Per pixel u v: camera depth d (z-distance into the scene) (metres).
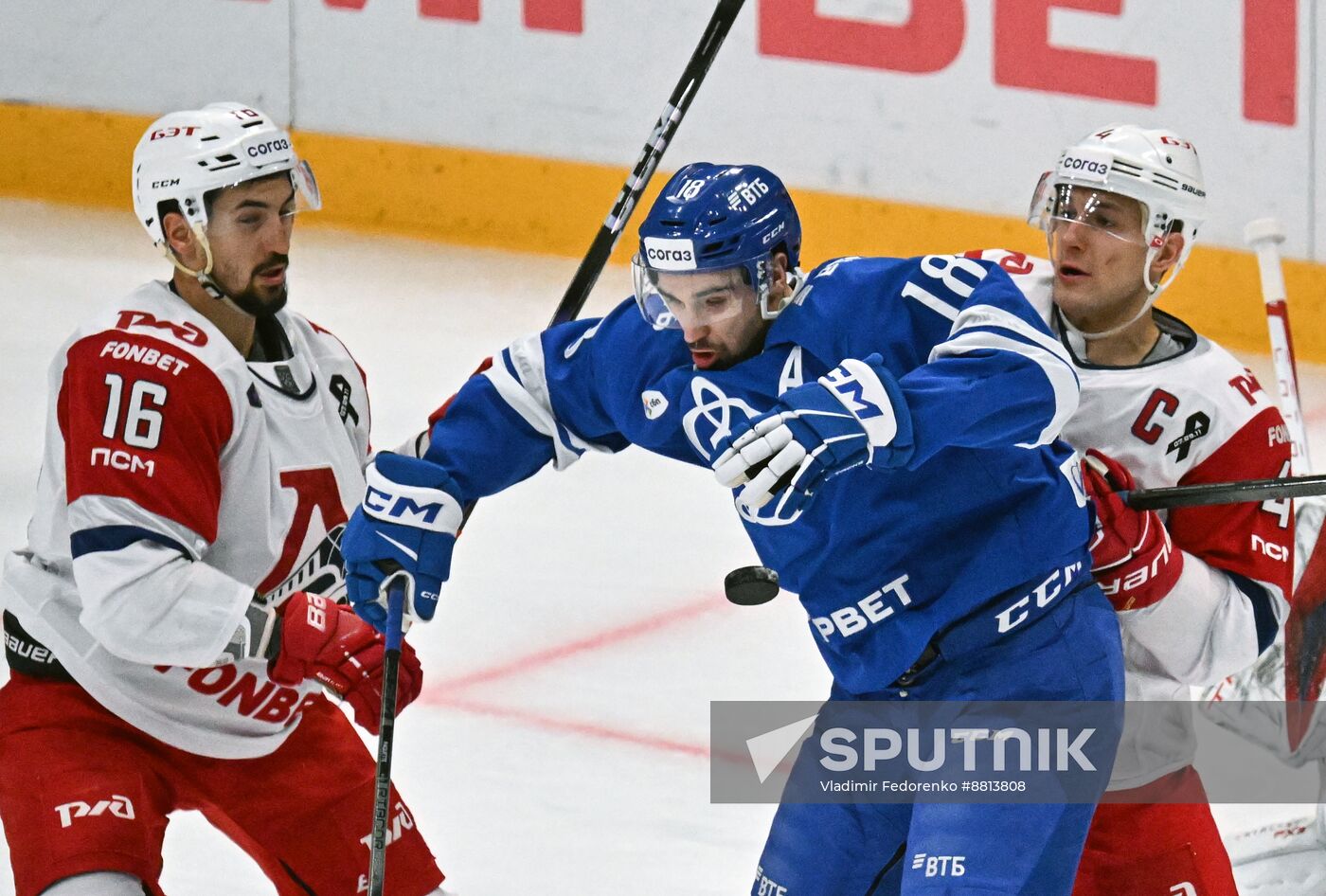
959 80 24.78
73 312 20.28
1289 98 25.41
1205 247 25.31
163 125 8.94
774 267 8.34
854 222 24.75
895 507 8.35
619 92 24.33
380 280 22.75
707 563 17.03
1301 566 12.32
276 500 9.06
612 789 12.70
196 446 8.61
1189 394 10.06
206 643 8.55
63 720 8.91
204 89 23.52
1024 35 24.81
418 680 9.27
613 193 24.53
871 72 24.58
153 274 21.69
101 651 8.91
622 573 16.56
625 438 9.57
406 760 12.91
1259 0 25.17
